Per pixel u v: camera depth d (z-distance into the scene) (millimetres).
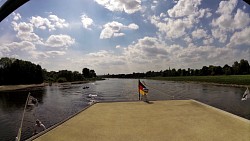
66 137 5449
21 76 83438
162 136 5410
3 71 78562
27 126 21047
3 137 17828
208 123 6621
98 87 79312
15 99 44625
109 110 9180
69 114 26938
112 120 7262
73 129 6180
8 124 22078
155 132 5770
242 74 115062
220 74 129500
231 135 5367
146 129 6078
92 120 7305
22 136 17891
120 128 6230
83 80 146375
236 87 60594
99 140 5191
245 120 6828
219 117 7441
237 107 28766
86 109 9492
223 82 75375
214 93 47000
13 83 80500
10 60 83438
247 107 28578
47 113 27625
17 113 28094
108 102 11594
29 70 87688
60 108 31484
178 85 78562
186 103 10805
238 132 5609
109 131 5934
